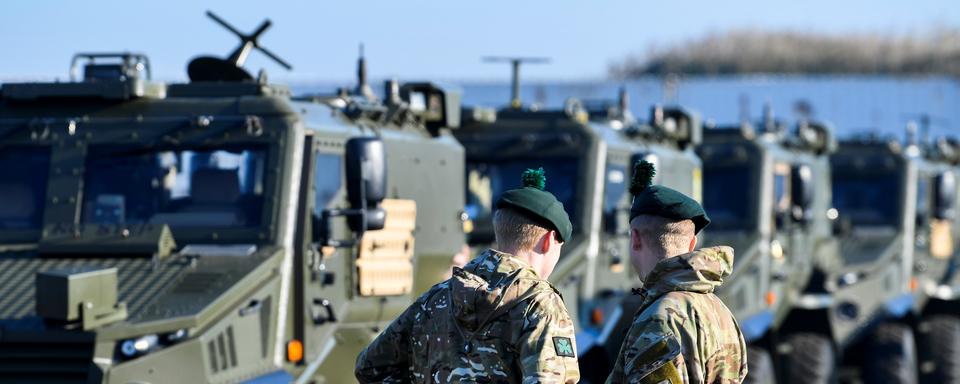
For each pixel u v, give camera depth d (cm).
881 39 10400
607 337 1490
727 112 6219
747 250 1848
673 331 589
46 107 1114
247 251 1015
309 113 1091
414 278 1198
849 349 2164
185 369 918
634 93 5772
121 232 1032
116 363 900
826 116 6450
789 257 1972
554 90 4906
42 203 1070
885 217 2253
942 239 2358
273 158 1045
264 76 1117
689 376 590
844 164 2291
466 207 1514
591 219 1487
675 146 1767
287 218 1030
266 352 991
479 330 609
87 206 1062
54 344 910
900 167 2262
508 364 609
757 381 1819
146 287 969
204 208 1048
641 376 588
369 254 1114
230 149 1056
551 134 1519
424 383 627
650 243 617
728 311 613
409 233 1168
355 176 1035
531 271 619
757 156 1894
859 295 2120
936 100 7012
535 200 625
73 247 1035
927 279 2309
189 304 942
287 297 1013
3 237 1059
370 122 1179
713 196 1908
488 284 615
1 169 1085
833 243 2148
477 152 1527
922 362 2227
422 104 1273
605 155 1515
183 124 1075
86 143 1082
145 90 1101
